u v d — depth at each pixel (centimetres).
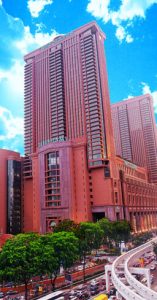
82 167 18138
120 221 16088
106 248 15212
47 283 8281
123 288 5816
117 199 19038
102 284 7875
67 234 9250
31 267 6781
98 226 12362
